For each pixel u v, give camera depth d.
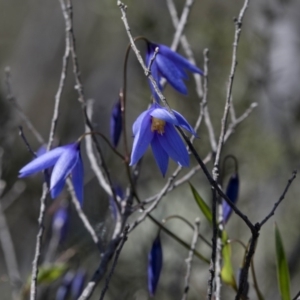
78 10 14.95
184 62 5.09
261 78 11.31
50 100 14.41
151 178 10.55
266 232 11.16
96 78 14.81
